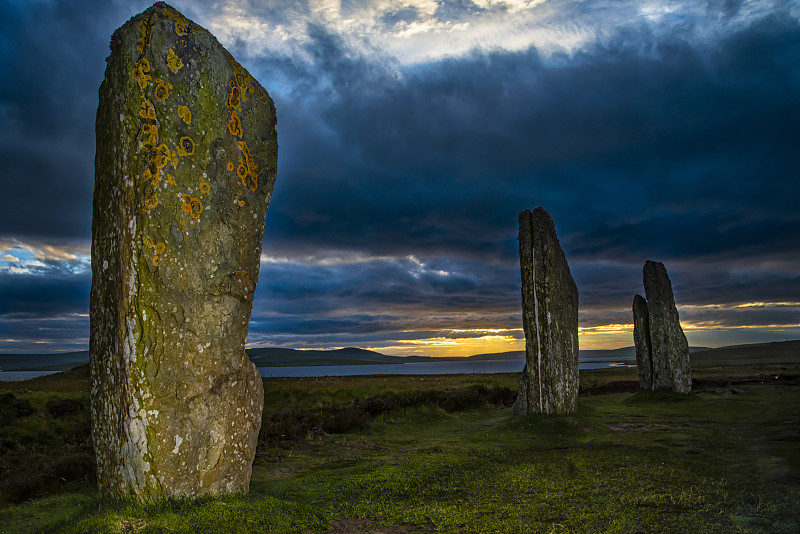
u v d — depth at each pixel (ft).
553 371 57.06
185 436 22.68
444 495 26.11
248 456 25.27
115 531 18.83
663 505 22.09
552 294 58.59
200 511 21.01
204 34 25.30
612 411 64.49
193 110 24.36
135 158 22.79
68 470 30.09
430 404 69.05
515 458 35.53
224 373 24.35
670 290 86.84
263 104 27.17
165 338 22.63
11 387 96.73
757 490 23.80
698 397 75.15
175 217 23.32
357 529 21.03
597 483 26.48
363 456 39.04
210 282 24.07
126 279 22.25
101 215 24.44
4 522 20.97
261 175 26.66
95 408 24.04
